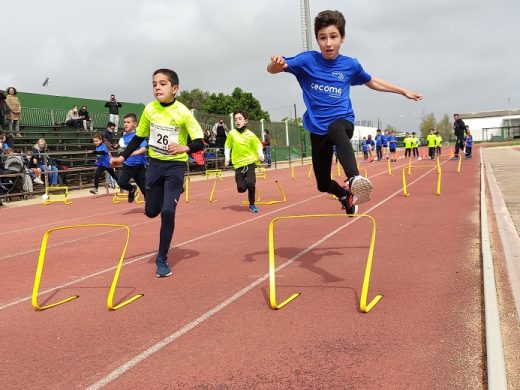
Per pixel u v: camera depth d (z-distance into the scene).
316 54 4.42
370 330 3.51
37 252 7.15
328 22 4.27
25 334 3.79
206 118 28.61
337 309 3.97
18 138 20.66
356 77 4.57
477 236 6.47
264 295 4.45
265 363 3.08
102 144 14.89
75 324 3.95
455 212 8.59
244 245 6.79
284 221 8.75
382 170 21.81
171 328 3.76
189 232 8.17
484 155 30.09
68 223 10.29
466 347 3.15
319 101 4.38
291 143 40.41
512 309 3.74
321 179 4.68
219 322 3.83
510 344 3.14
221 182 20.61
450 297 4.12
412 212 8.86
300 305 4.12
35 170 16.12
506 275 4.60
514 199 9.66
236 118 10.02
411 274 4.87
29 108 24.53
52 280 5.42
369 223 7.95
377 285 4.57
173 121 5.34
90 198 15.92
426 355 3.07
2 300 4.72
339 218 8.68
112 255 6.61
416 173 18.64
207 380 2.89
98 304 4.45
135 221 9.99
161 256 5.32
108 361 3.23
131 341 3.54
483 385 2.68
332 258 5.71
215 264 5.73
